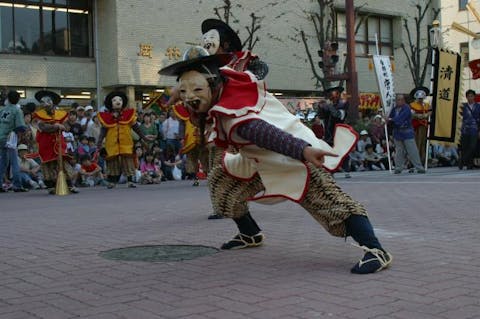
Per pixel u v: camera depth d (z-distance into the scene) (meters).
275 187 4.06
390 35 31.95
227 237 5.70
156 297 3.59
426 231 5.68
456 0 40.66
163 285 3.89
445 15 40.97
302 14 27.48
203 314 3.21
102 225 6.78
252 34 24.81
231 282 3.92
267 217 6.99
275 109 4.06
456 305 3.25
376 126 17.50
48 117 11.31
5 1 20.62
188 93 4.09
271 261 4.55
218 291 3.69
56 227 6.71
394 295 3.47
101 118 12.57
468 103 15.23
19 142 13.47
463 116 15.13
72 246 5.43
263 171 4.09
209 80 4.07
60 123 11.47
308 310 3.22
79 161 13.77
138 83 22.20
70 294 3.71
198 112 4.19
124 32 21.84
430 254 4.62
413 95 15.61
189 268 4.39
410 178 12.30
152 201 9.45
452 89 14.84
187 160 12.50
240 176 4.57
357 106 18.42
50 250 5.25
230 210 4.81
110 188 12.81
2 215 8.04
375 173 14.69
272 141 3.70
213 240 5.56
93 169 13.68
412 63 32.16
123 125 12.60
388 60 16.86
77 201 9.88
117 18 21.69
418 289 3.59
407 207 7.50
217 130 4.06
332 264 4.37
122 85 22.00
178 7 23.14
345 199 4.08
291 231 5.93
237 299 3.49
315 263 4.42
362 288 3.64
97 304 3.46
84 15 22.22
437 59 14.55
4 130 12.20
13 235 6.18
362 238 4.09
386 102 16.70
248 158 4.13
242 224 5.06
